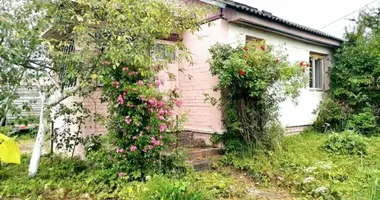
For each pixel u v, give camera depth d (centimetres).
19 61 451
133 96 448
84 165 498
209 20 635
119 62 443
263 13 643
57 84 508
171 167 476
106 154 461
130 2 461
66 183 431
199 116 662
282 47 665
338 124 835
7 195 397
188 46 691
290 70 569
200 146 625
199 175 487
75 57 446
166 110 469
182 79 702
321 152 605
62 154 580
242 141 596
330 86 916
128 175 440
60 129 643
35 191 407
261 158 549
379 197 346
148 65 461
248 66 557
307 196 420
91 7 464
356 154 583
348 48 882
